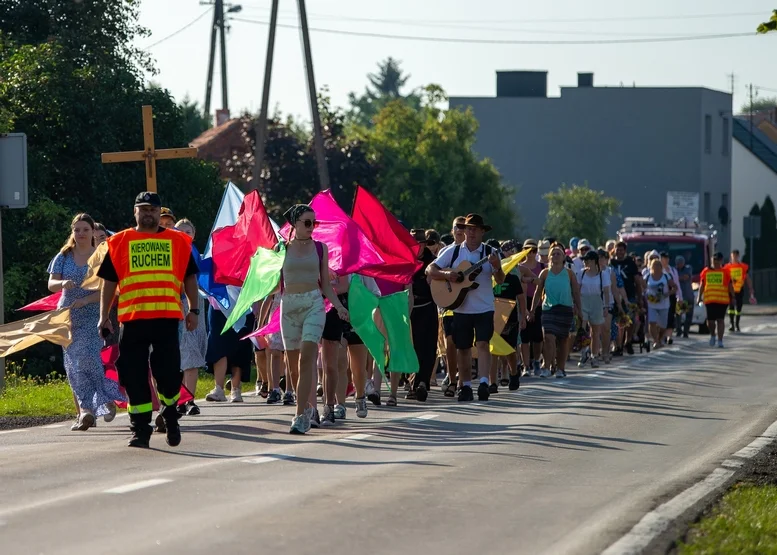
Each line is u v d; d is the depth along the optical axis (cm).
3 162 4194
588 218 16412
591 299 5656
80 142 7544
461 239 4144
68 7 8319
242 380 3950
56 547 1750
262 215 3600
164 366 2773
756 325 10200
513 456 2680
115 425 3294
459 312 3981
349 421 3378
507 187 17538
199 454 2672
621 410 3678
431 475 2403
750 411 3697
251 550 1745
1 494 2161
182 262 2789
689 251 9444
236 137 15875
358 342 3469
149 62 8375
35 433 3114
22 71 7362
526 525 1966
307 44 8856
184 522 1925
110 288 2791
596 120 19325
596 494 2241
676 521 2011
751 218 13375
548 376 5075
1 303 4284
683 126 19038
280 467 2483
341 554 1741
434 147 14975
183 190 8044
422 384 4041
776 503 2197
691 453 2797
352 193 12338
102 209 7681
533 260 5028
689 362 5972
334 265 3344
